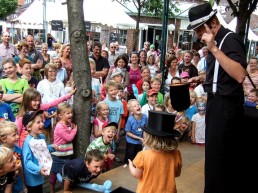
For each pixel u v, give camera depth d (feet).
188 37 72.13
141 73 21.07
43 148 10.18
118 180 10.56
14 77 14.80
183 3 73.26
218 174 7.45
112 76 19.13
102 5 37.83
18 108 14.28
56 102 13.73
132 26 40.40
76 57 11.17
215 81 7.34
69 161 10.05
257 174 8.29
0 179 8.93
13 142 9.91
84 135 11.67
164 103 15.74
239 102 7.36
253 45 60.18
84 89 11.36
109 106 15.70
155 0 44.01
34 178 10.24
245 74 6.82
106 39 60.03
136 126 14.80
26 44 21.43
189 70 22.62
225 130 7.28
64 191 9.93
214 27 7.16
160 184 7.53
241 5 20.03
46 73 16.15
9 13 108.17
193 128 15.52
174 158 7.80
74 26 10.92
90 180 10.40
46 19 39.47
